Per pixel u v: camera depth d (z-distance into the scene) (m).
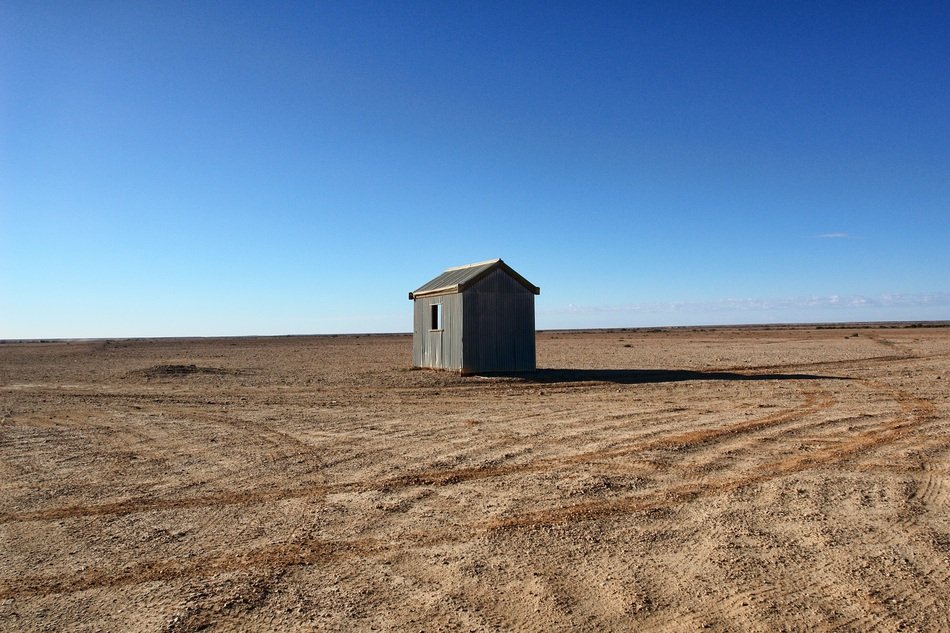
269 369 31.56
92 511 8.09
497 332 25.45
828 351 39.91
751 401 17.41
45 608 5.36
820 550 6.34
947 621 4.89
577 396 19.19
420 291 28.09
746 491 8.46
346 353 50.56
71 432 13.99
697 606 5.19
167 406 18.31
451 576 5.86
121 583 5.84
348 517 7.66
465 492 8.65
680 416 14.77
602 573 5.86
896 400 17.30
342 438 12.83
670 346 53.28
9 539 7.09
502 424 14.17
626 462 10.18
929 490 8.45
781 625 4.87
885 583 5.57
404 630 4.87
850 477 9.13
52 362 41.88
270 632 4.87
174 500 8.54
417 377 24.77
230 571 6.06
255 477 9.71
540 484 8.96
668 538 6.74
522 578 5.78
